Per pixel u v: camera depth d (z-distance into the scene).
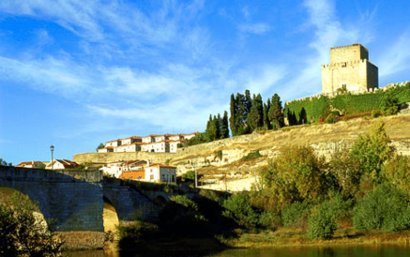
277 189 108.94
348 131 158.50
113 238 85.81
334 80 195.38
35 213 67.44
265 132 178.12
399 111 162.12
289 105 195.88
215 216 106.62
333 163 119.06
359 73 192.25
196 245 84.19
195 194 110.00
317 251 75.88
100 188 76.25
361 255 70.19
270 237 90.56
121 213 88.75
